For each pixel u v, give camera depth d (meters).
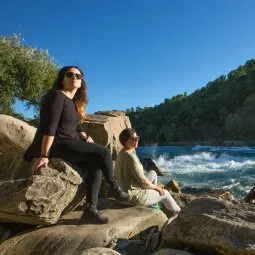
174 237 3.77
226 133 96.31
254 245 3.16
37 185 4.20
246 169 21.23
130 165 5.27
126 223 4.54
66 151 4.53
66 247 4.08
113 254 3.43
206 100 118.38
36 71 20.23
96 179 4.58
